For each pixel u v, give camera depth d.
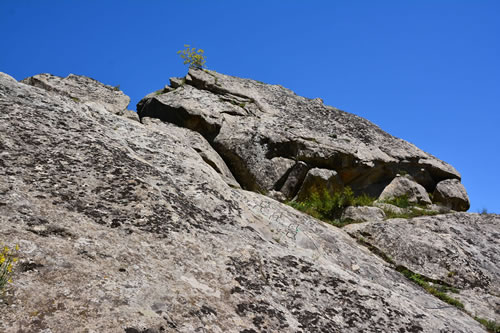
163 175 9.05
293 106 20.25
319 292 7.32
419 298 9.88
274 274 7.26
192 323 4.97
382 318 7.21
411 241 12.63
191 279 5.98
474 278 11.57
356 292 7.72
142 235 6.46
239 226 8.63
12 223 5.48
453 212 16.72
